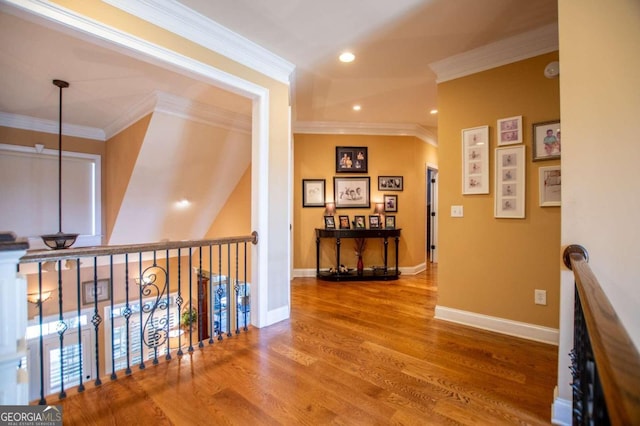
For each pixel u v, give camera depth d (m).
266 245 2.86
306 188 5.15
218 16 2.22
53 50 2.38
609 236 1.40
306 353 2.33
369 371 2.07
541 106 2.55
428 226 6.49
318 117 4.79
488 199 2.80
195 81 2.96
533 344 2.50
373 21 2.30
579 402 1.19
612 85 1.40
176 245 2.27
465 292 2.93
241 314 4.84
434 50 2.75
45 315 4.06
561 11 1.49
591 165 1.43
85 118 3.94
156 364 2.15
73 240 2.87
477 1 2.08
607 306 0.75
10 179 3.83
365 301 3.69
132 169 3.81
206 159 4.23
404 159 5.34
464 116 2.92
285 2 2.08
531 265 2.61
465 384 1.92
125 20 1.91
